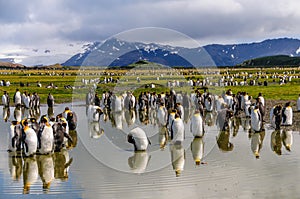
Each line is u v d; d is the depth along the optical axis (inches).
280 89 2170.3
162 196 449.7
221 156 647.8
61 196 458.3
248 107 1149.1
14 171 574.9
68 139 797.2
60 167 592.4
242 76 3750.0
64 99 1784.0
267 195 451.8
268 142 771.4
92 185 495.2
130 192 461.4
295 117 1121.4
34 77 3777.1
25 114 1305.4
